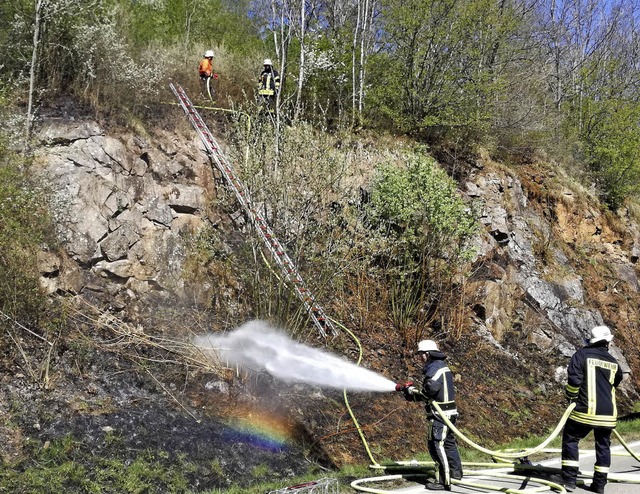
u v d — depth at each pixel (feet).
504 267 47.98
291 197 31.94
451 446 23.22
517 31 71.51
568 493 21.90
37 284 28.45
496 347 42.50
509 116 63.31
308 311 31.12
